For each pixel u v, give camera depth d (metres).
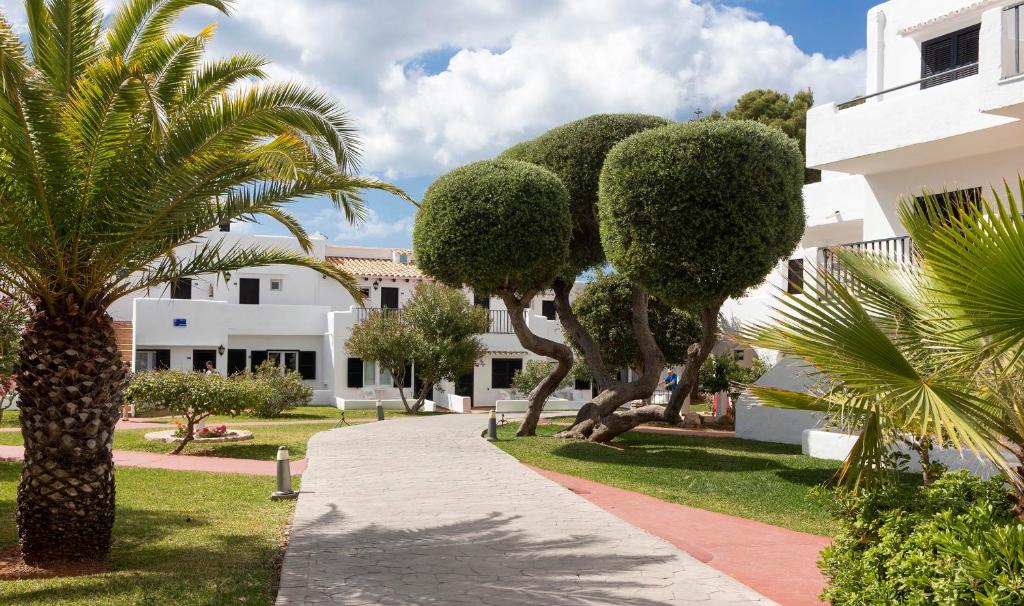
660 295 14.86
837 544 5.28
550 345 18.92
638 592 6.41
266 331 33.50
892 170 15.62
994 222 4.30
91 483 7.50
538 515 9.69
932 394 4.92
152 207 7.15
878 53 17.39
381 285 37.31
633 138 15.01
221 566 7.34
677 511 10.52
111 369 7.67
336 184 8.27
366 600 6.16
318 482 12.34
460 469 13.64
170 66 8.45
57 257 7.05
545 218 16.42
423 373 29.88
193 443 17.83
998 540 3.95
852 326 5.18
